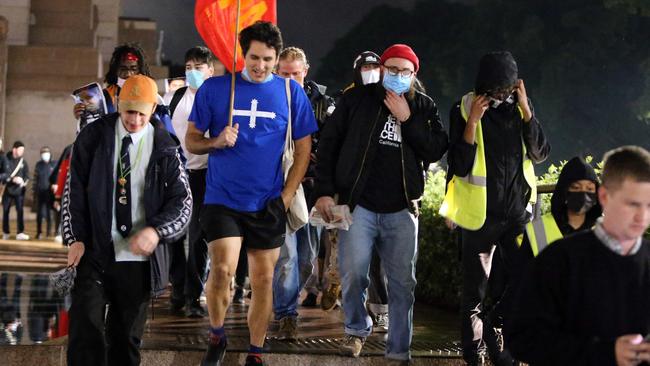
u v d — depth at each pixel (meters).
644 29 40.78
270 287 7.95
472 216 8.10
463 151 8.05
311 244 10.87
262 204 7.81
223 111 7.82
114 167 7.05
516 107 8.17
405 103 8.02
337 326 10.24
